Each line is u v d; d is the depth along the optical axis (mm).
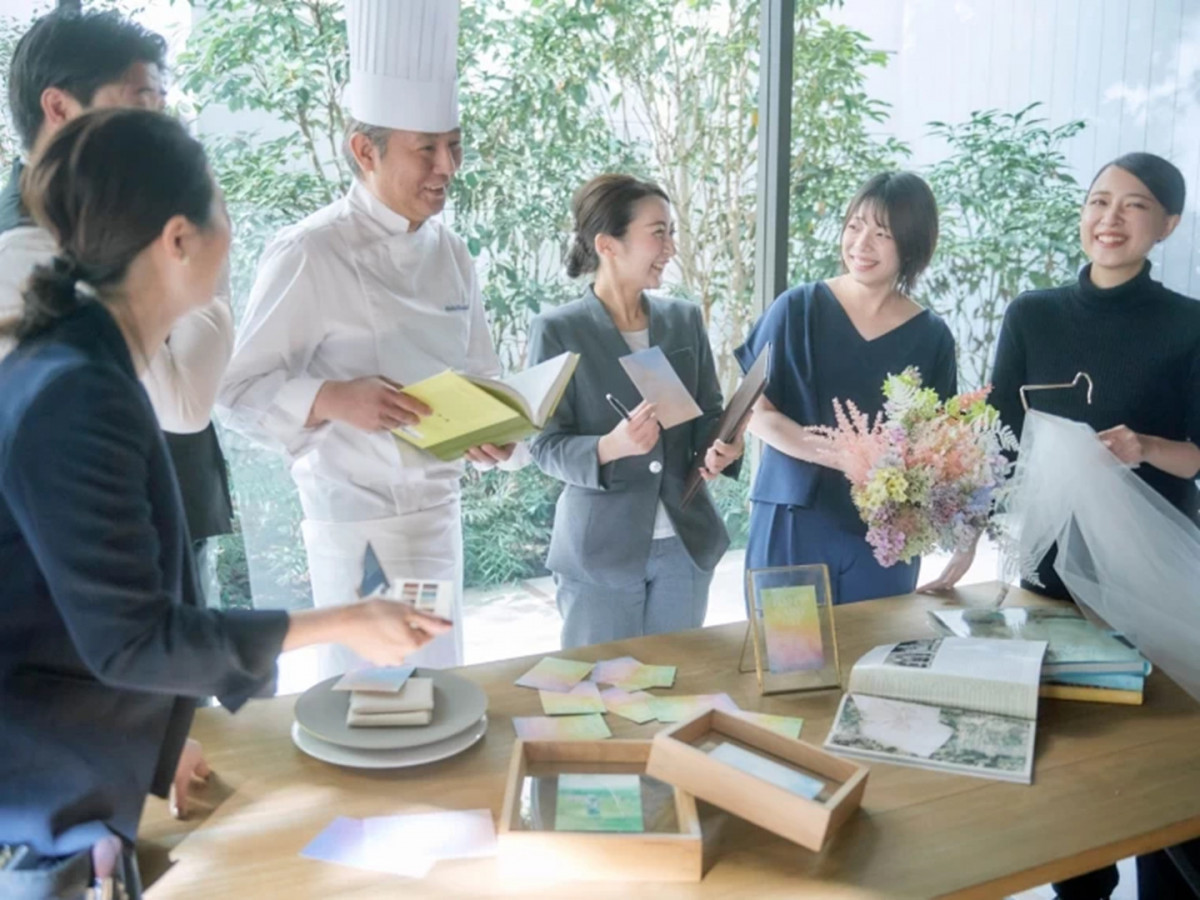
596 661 1962
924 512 1955
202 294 1249
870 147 4605
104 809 1233
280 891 1308
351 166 2291
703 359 2723
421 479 2336
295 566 3648
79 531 1113
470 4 3914
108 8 3256
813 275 4590
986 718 1730
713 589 4453
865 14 4504
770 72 3451
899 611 2209
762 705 1801
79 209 1150
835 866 1362
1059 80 4379
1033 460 2121
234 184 3605
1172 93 3990
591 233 2572
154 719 1284
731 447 2451
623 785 1478
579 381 2564
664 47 4277
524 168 4090
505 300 4109
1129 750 1667
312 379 2102
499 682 1873
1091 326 2486
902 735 1679
